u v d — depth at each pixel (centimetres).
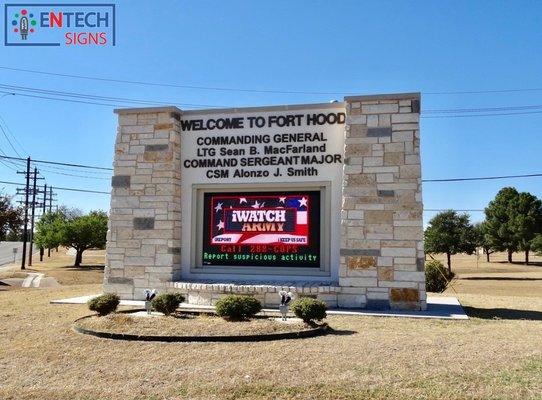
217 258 1411
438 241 3797
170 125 1418
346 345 848
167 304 1103
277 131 1388
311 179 1355
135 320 1012
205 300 1310
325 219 1341
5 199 3550
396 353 792
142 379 672
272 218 1382
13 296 1602
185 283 1332
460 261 6612
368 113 1291
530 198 5916
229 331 912
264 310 1220
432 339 902
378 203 1266
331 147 1352
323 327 977
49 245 4816
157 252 1395
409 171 1257
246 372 693
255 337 884
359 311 1222
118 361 757
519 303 1530
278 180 1377
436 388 625
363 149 1284
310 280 1341
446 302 1444
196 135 1440
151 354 793
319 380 657
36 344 867
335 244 1330
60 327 1009
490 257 7738
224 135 1420
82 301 1405
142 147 1431
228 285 1288
